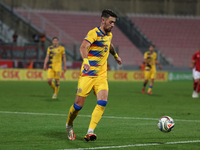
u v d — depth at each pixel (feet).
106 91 60.75
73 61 307.17
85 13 429.79
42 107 115.65
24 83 254.27
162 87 249.14
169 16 462.19
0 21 351.25
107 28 60.64
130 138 65.00
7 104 123.34
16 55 290.97
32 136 65.72
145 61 183.93
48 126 77.61
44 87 218.79
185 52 393.50
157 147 57.16
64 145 57.67
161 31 429.79
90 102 138.31
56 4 449.48
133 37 410.11
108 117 94.68
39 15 388.98
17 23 365.81
